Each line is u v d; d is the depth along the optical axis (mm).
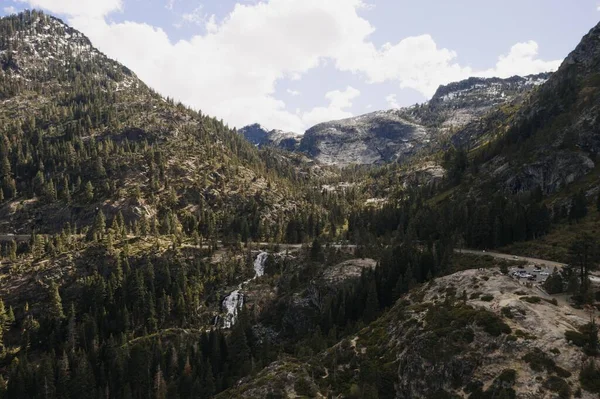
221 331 144750
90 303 169625
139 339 152125
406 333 86188
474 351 71938
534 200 179125
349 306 130750
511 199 184875
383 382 79125
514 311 76125
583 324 71938
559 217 154875
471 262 125562
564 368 63188
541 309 76812
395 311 102500
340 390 82312
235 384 107750
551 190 192250
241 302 171250
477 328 75188
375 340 93375
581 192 151375
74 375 130500
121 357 134250
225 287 185000
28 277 184625
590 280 91062
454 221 166875
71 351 140250
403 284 120312
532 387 61812
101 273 188125
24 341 155125
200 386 117562
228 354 133750
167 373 130875
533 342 68438
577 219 147125
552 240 135125
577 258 94875
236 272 195250
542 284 94688
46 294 178000
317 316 142875
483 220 148875
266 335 147250
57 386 126375
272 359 124000
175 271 189375
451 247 136250
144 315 164875
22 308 174000
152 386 126125
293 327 149625
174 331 156375
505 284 87938
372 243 183000
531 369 64500
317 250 180125
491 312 77750
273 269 190375
